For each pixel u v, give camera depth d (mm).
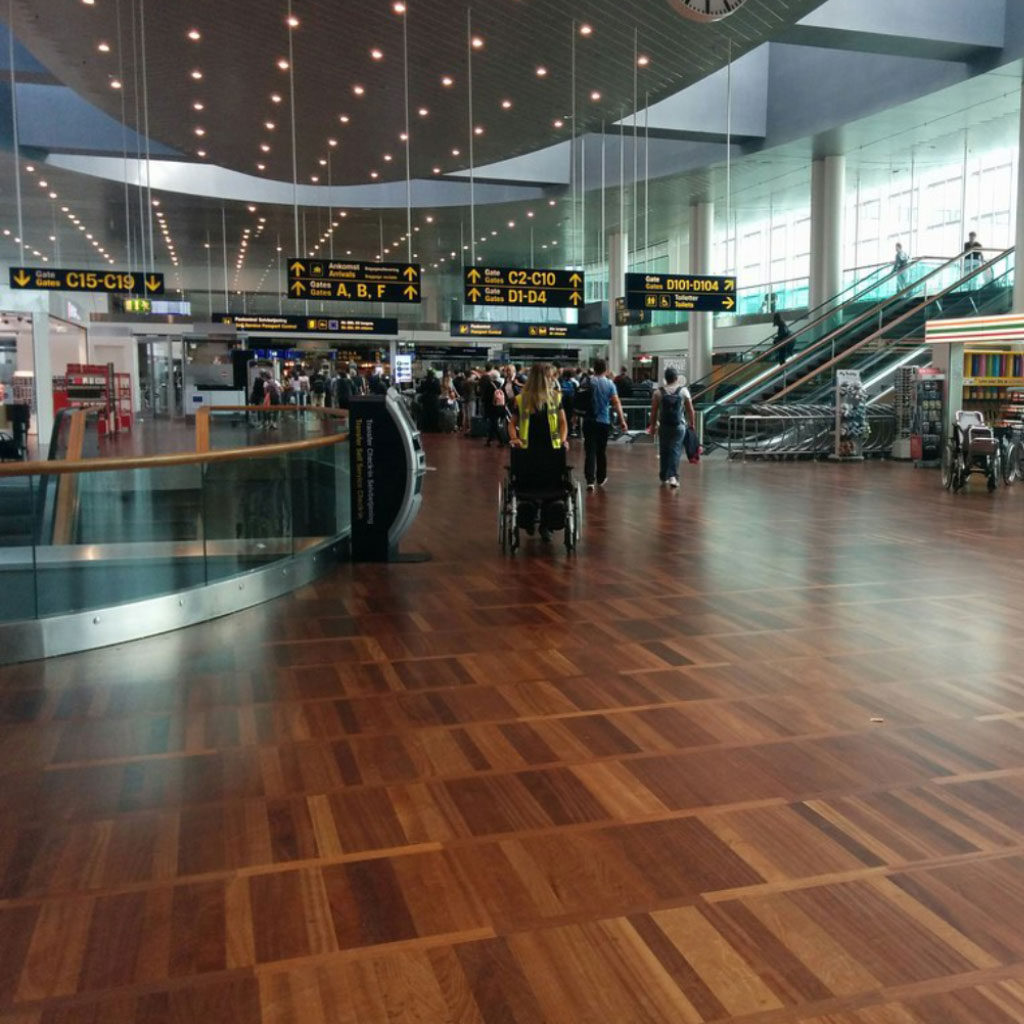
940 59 17328
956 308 19141
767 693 4281
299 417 11453
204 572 5730
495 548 7961
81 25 13461
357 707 4109
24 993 2184
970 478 13305
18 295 17594
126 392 22328
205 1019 2096
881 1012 2111
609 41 13664
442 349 31219
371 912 2518
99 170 25328
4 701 4199
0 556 4855
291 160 21219
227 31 13664
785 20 12672
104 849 2867
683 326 34812
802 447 16875
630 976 2240
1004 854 2820
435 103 16922
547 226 33281
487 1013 2111
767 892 2609
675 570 7020
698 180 25828
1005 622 5500
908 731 3812
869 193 28344
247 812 3113
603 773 3412
